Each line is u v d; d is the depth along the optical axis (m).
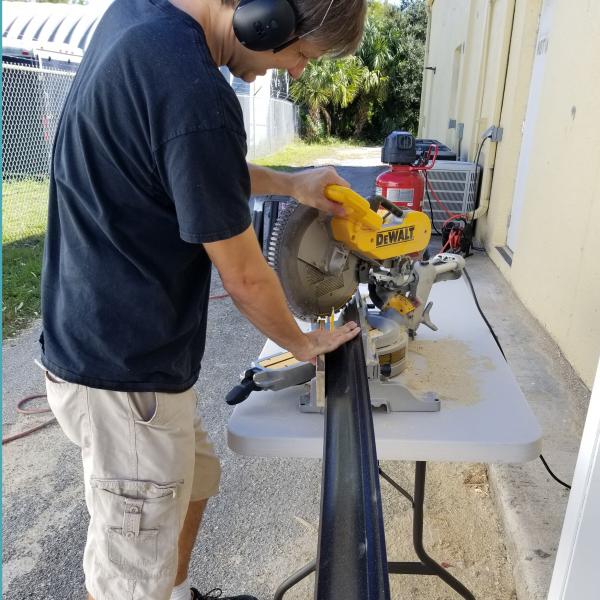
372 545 0.66
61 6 10.31
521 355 2.62
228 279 0.87
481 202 4.27
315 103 19.58
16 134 7.58
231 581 1.71
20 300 4.01
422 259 1.37
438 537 1.81
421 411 1.09
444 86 8.76
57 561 1.82
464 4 6.54
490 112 4.29
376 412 1.09
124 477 1.01
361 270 1.18
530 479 1.82
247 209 0.83
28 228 5.91
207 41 0.86
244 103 12.45
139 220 0.87
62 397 1.00
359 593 0.60
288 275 1.08
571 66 2.63
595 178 2.29
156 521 1.02
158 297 0.92
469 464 2.16
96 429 0.99
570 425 2.08
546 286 2.86
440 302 1.66
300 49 0.88
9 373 3.02
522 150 3.65
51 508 2.05
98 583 1.04
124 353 0.93
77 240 0.91
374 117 20.77
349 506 0.72
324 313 1.18
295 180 1.10
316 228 1.09
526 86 3.57
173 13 0.80
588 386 2.29
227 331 3.51
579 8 2.55
